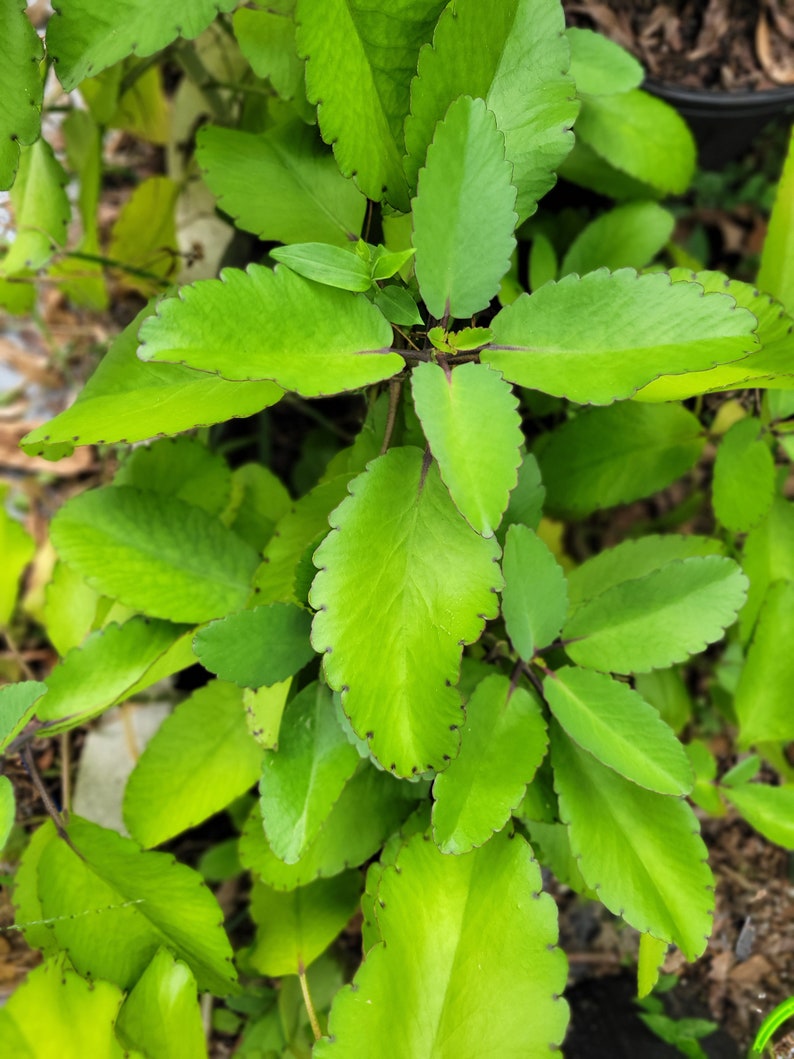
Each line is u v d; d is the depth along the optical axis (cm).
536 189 38
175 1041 40
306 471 68
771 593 48
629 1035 53
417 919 38
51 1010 39
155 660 43
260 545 53
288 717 41
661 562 47
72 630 50
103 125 54
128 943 43
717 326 33
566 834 44
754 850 59
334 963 53
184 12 37
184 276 64
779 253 47
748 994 55
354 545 34
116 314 75
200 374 38
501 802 37
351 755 41
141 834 45
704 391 36
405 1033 37
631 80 49
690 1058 51
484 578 35
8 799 39
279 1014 51
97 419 36
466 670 43
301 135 44
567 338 34
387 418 41
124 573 44
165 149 76
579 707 39
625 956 58
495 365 35
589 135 52
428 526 35
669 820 39
